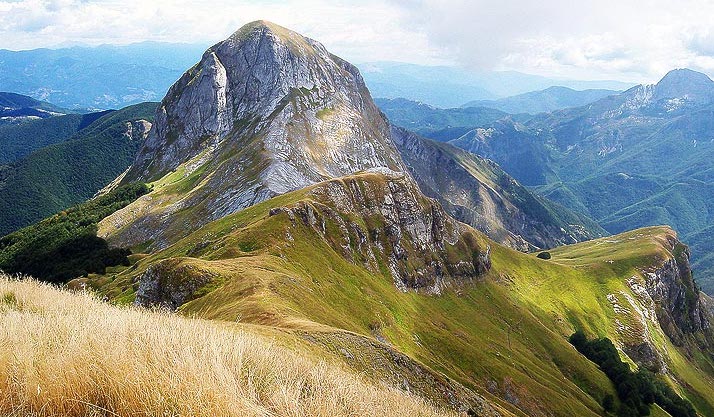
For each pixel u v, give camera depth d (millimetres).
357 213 124562
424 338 96062
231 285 54750
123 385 7184
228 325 27391
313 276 84375
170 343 9953
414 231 139250
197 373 7891
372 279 104188
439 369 79688
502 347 123562
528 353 129125
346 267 97188
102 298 25547
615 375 138125
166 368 7832
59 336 10164
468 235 163625
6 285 22156
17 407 6648
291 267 79062
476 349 99688
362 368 32781
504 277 171875
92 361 7762
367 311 85062
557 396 98188
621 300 195375
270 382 10609
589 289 196625
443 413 19219
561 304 179625
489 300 148000
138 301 62281
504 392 92000
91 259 147875
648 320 196500
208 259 82250
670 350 193500
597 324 180250
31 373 7176
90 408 6922
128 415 6949
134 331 11211
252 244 86250
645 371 157625
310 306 55750
